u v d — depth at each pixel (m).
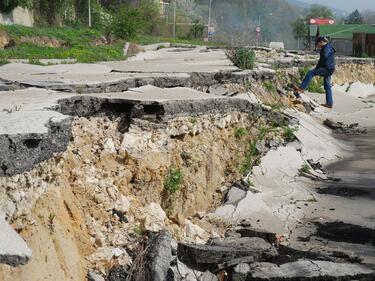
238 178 10.44
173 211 8.44
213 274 7.26
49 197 5.80
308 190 11.34
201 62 18.88
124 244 6.89
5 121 5.93
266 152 11.92
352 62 31.00
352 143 16.31
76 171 7.13
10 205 5.04
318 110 19.77
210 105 10.31
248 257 7.54
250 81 16.44
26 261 4.18
